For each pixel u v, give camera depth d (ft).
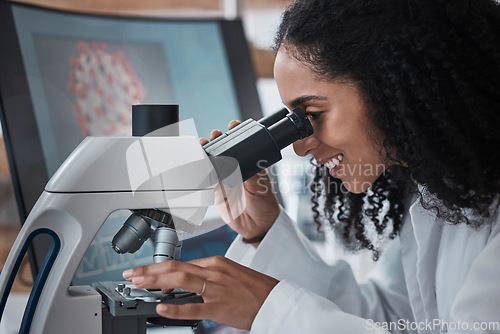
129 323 2.63
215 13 7.44
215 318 2.53
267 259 3.77
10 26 4.79
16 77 4.71
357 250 4.15
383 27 2.82
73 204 2.40
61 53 5.14
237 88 6.23
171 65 5.92
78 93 5.16
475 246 2.98
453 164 2.75
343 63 2.81
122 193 2.42
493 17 2.86
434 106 2.72
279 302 2.58
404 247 3.82
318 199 4.20
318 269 3.88
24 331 2.48
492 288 2.56
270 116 2.91
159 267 2.49
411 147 2.82
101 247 4.57
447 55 2.71
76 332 2.47
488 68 2.72
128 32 5.74
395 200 3.85
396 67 2.78
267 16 7.57
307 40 2.85
